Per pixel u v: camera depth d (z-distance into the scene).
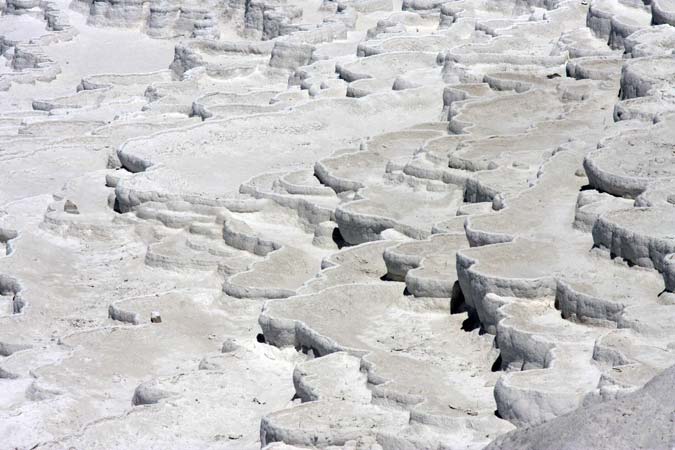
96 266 107.25
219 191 112.31
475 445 60.62
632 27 135.00
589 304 71.50
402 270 87.50
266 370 81.06
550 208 89.50
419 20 185.62
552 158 97.69
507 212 88.44
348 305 84.56
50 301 100.19
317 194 108.00
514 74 128.25
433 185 103.12
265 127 128.12
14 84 191.38
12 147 141.50
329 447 64.75
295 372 74.44
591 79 122.75
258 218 108.12
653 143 94.50
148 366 86.25
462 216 93.25
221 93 148.38
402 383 69.25
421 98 133.50
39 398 82.69
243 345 84.00
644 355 63.59
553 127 110.12
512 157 103.19
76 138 139.62
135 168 121.06
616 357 63.69
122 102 167.25
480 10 181.88
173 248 106.31
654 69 112.31
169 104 154.38
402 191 104.31
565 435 46.22
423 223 97.00
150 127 141.12
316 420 66.69
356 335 80.31
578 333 70.50
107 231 111.00
